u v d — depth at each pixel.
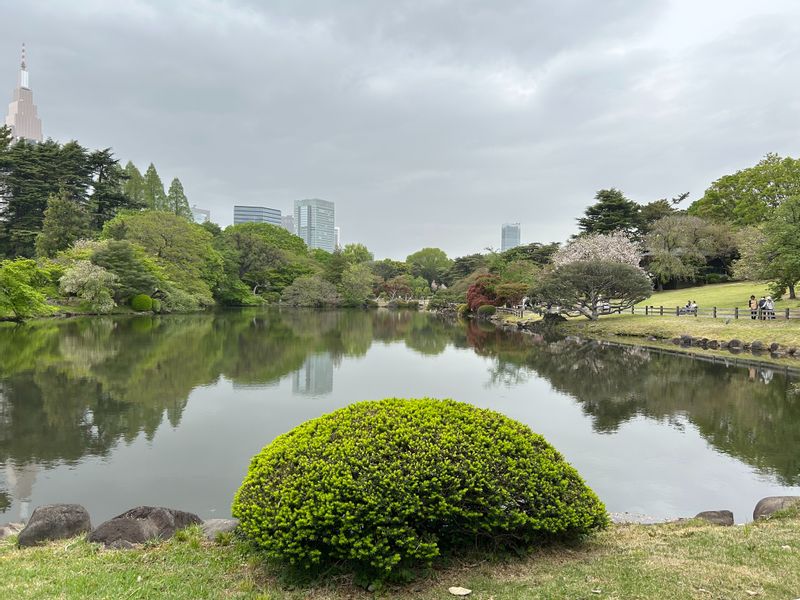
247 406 13.98
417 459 4.34
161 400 14.45
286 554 4.05
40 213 58.31
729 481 8.95
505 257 68.50
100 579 4.13
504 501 4.41
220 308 64.00
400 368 21.25
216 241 70.69
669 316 34.75
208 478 8.87
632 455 10.29
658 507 7.88
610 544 5.03
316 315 56.12
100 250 45.41
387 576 4.05
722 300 39.69
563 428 12.25
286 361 22.22
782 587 3.88
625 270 36.38
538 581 4.08
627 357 24.62
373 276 79.69
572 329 36.94
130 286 45.38
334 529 4.06
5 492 8.20
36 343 25.06
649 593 3.80
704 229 49.19
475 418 4.96
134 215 58.69
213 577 4.21
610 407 14.40
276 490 4.25
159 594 3.88
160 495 8.18
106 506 7.76
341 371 20.22
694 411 13.91
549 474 4.68
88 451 10.17
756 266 32.84
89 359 21.03
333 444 4.47
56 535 5.36
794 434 11.70
